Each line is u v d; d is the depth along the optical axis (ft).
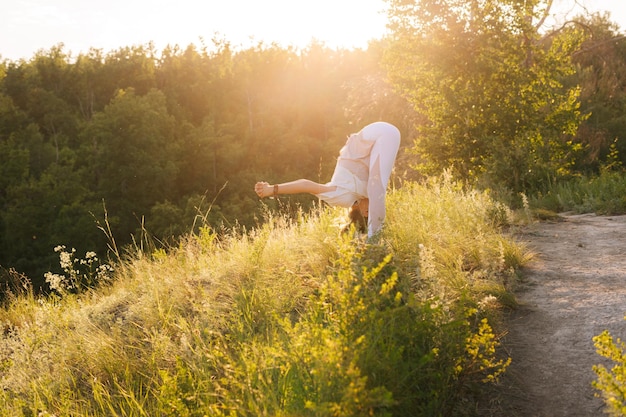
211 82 280.72
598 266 19.79
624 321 14.99
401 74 68.95
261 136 256.11
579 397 12.30
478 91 62.34
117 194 193.77
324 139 272.10
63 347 17.40
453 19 63.82
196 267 21.25
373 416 9.99
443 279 16.19
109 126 196.44
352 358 10.27
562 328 15.10
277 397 11.30
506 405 12.31
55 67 273.95
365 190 20.15
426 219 23.06
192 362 14.19
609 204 33.91
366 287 12.21
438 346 11.96
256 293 16.89
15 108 228.43
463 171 61.57
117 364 15.92
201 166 234.79
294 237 22.11
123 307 19.90
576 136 89.66
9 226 168.86
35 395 14.93
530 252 21.86
